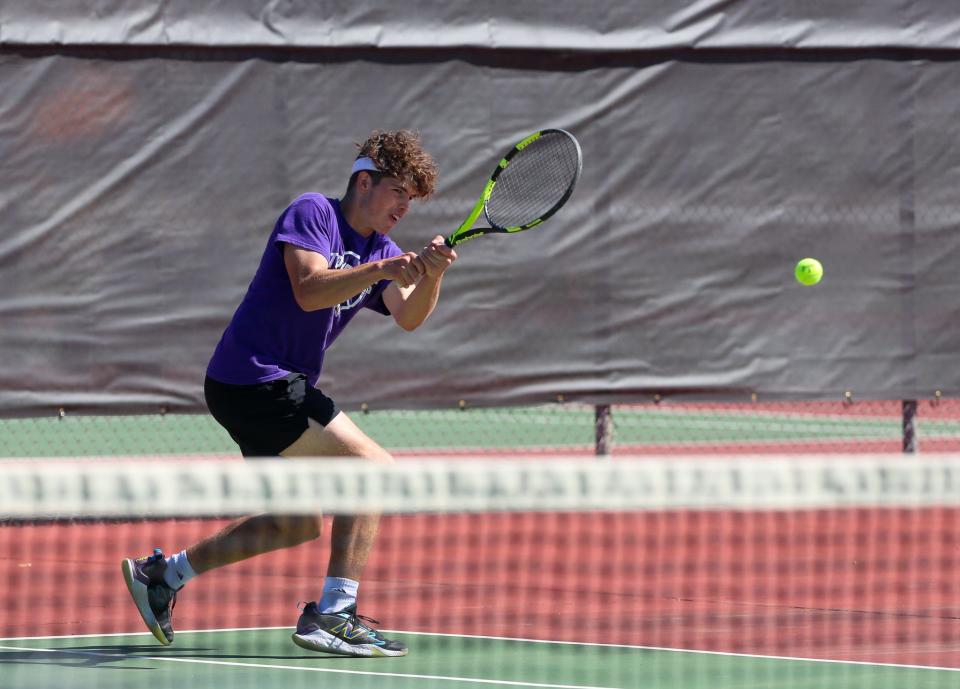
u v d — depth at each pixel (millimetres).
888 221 25766
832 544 22328
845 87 25562
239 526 14586
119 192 23344
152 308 23484
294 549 21875
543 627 16469
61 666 14328
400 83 24172
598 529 23125
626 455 36156
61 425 42500
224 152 23688
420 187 14578
